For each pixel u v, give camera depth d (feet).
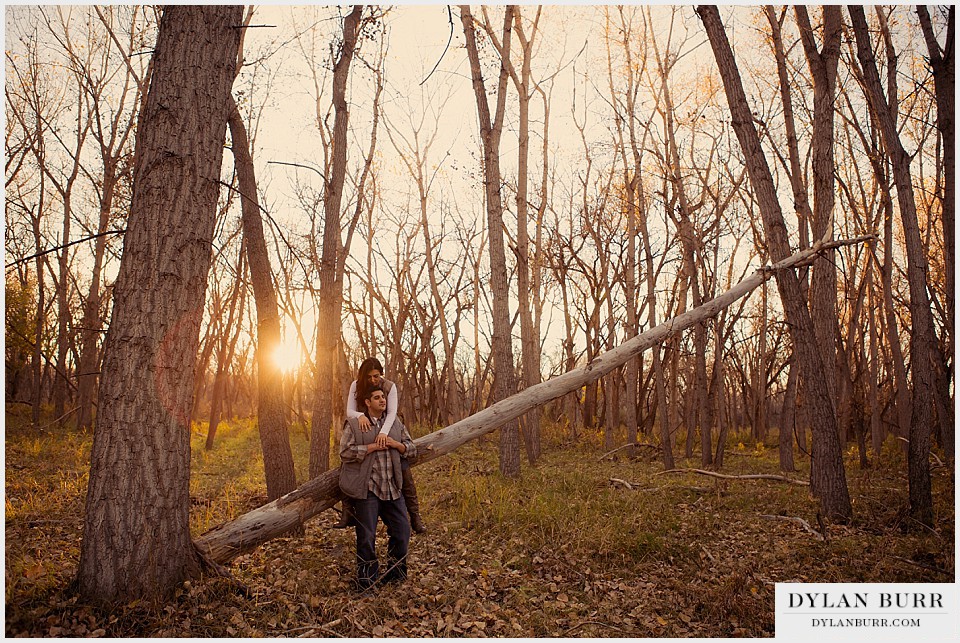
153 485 13.37
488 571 16.76
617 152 59.52
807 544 19.77
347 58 28.02
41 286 56.24
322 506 16.38
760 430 66.90
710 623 13.94
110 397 13.32
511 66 46.57
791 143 34.58
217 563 14.88
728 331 51.03
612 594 15.34
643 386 71.00
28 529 19.12
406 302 82.17
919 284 22.27
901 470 36.86
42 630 11.93
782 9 38.01
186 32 14.71
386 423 15.81
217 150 14.96
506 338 36.47
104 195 53.67
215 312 66.28
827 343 29.40
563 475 34.24
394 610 13.98
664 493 27.89
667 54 46.21
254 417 89.30
